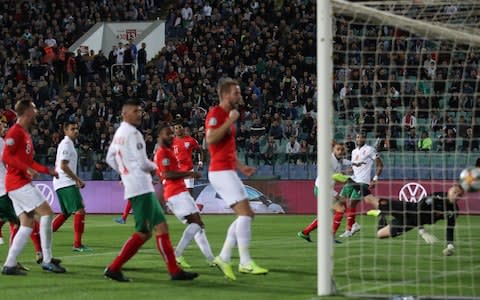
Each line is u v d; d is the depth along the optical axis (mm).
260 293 8984
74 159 14234
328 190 8789
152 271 11023
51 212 11031
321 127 8812
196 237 11406
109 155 9984
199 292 9094
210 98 30703
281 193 26078
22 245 10742
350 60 23688
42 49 34906
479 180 10023
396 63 24422
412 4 9719
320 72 8844
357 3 9180
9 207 12016
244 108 29812
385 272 10875
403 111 14836
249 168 10320
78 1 38000
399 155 23609
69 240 16516
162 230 9984
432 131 24016
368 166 16719
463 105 24172
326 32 8836
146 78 32031
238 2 35594
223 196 10102
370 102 23875
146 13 38219
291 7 34188
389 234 12828
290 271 10969
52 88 33469
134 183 9773
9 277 10453
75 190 14289
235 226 10156
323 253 8789
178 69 32906
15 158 10656
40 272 10984
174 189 11258
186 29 36250
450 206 12750
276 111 29562
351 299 8508
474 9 10125
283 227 19969
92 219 23828
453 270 11117
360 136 16750
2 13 38031
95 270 11227
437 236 16688
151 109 29750
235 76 31766
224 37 33844
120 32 36312
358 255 13039
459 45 13828
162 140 11195
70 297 8789
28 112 10844
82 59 33531
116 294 8992
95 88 32031
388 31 17812
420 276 10477
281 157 26422
